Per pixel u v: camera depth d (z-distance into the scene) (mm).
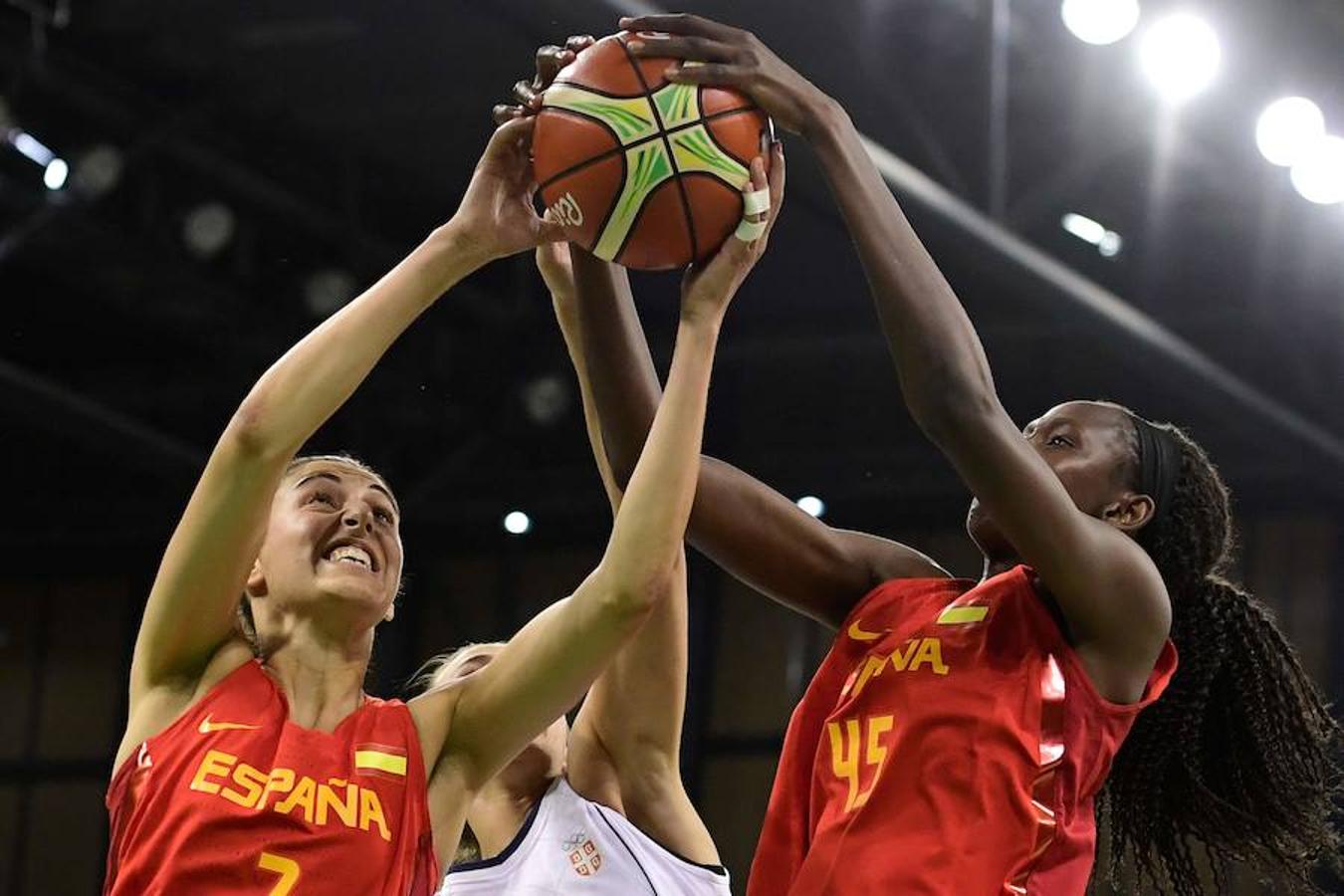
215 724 3184
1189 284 10805
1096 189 9898
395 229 11414
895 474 12320
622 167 3123
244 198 10789
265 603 3391
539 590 13039
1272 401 10859
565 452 12711
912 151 9492
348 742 3227
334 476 3426
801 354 12109
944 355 3102
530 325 12031
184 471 12102
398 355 12094
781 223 11055
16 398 11336
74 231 10555
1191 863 3506
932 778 3119
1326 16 8250
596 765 4258
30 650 13891
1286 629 11719
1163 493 3369
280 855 3062
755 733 12562
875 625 3391
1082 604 3152
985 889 3029
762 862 3330
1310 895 3520
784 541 3516
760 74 3178
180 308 11430
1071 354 11586
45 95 10039
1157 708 3439
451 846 3334
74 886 13367
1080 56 8562
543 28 6547
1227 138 9039
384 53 9898
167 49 10023
